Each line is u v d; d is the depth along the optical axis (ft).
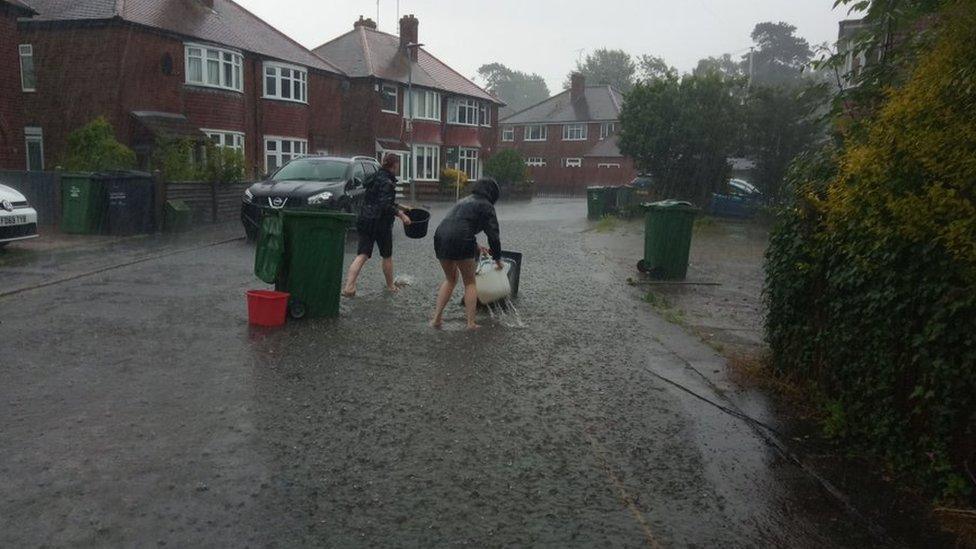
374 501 13.42
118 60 79.41
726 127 85.25
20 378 19.44
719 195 85.92
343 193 49.90
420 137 138.31
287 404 18.12
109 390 18.72
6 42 73.97
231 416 17.21
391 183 31.91
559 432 17.10
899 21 17.42
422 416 17.69
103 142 60.80
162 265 38.60
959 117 13.53
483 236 62.54
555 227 74.43
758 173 86.38
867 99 18.76
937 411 13.69
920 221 13.84
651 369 22.47
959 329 13.21
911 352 14.64
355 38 135.44
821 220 18.76
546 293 34.60
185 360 21.47
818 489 14.61
